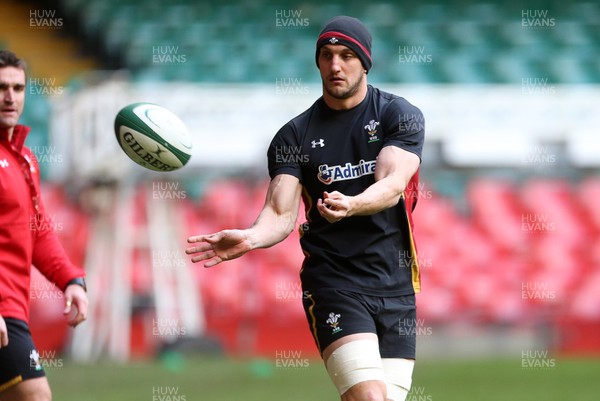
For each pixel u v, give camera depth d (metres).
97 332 59.59
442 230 64.62
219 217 63.00
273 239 19.44
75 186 61.09
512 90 65.81
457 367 51.09
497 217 65.12
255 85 74.00
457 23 83.38
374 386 18.33
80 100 56.94
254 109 61.88
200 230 62.62
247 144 61.78
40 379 19.89
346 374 18.61
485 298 63.81
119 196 58.75
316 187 19.97
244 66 78.81
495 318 63.56
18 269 20.00
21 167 20.31
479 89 66.00
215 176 63.56
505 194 65.50
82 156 57.09
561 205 65.56
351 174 19.77
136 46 81.62
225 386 40.91
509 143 64.19
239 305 61.75
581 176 65.56
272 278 62.34
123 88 57.09
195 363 53.03
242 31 82.50
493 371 48.72
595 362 54.59
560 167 65.00
